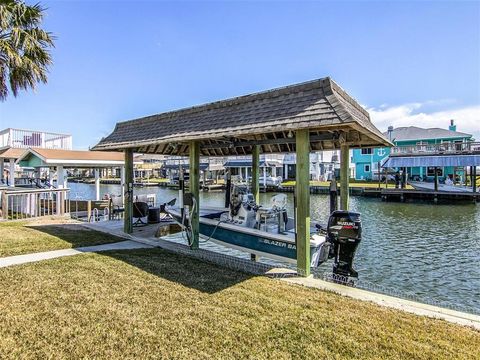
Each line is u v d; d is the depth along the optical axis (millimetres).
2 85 7887
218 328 2830
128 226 7488
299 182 4316
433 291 6594
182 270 4543
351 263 4453
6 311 3076
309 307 3318
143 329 2791
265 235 5113
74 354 2398
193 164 5855
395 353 2463
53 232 7340
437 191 21844
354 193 25500
